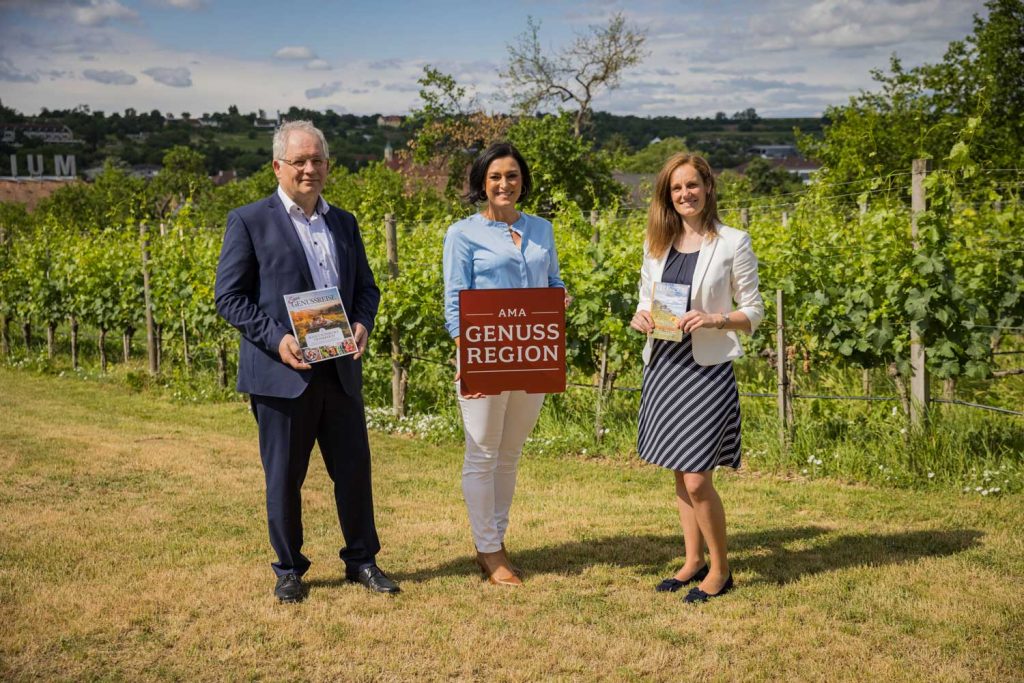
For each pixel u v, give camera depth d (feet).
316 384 12.38
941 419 19.52
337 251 12.67
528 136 62.85
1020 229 22.85
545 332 12.84
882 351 19.84
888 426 19.65
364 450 13.07
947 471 18.06
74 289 37.52
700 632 11.27
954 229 21.94
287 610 12.08
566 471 20.49
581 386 24.21
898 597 12.12
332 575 13.61
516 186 13.06
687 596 12.34
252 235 12.27
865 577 12.92
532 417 13.48
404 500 18.12
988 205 24.38
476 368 12.76
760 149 400.67
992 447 18.70
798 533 15.10
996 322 23.03
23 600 12.37
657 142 226.17
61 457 21.36
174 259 33.99
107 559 14.17
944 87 78.07
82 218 150.10
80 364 38.99
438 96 75.66
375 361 28.58
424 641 11.14
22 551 14.53
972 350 18.75
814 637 11.02
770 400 23.29
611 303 22.41
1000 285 22.54
